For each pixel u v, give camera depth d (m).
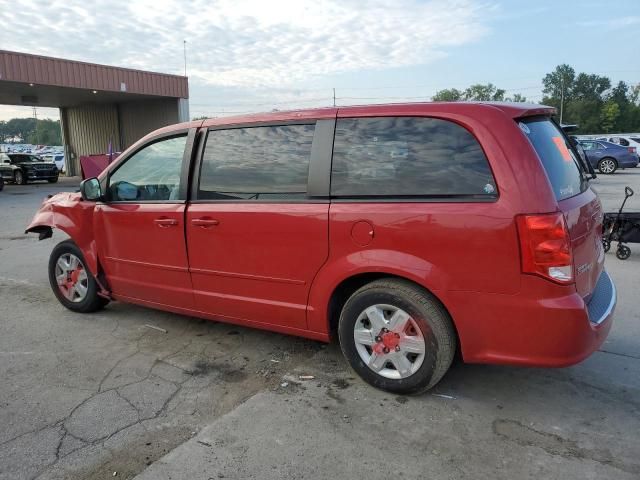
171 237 4.01
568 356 2.80
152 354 4.04
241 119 3.74
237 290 3.77
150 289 4.29
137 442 2.84
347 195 3.25
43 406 3.24
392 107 3.21
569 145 3.55
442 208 2.93
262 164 3.59
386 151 3.15
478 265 2.85
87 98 27.81
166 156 4.11
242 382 3.55
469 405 3.19
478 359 2.99
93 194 4.46
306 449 2.76
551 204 2.74
